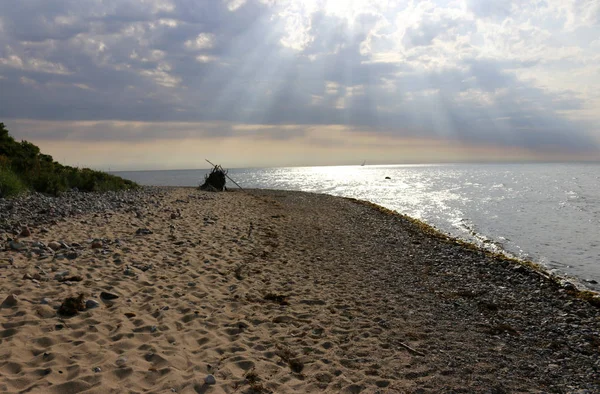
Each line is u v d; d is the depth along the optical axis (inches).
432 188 2145.7
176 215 604.7
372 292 350.0
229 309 275.1
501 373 217.2
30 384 156.1
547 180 3036.4
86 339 200.2
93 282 280.8
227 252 432.8
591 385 209.9
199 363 194.9
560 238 730.2
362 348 234.1
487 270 454.3
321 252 494.6
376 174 5098.4
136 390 163.8
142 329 221.5
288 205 1005.2
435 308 320.2
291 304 300.4
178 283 309.1
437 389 193.6
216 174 1385.3
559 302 354.0
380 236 638.5
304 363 211.0
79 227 449.4
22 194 602.2
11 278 266.4
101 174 989.8
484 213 1073.5
